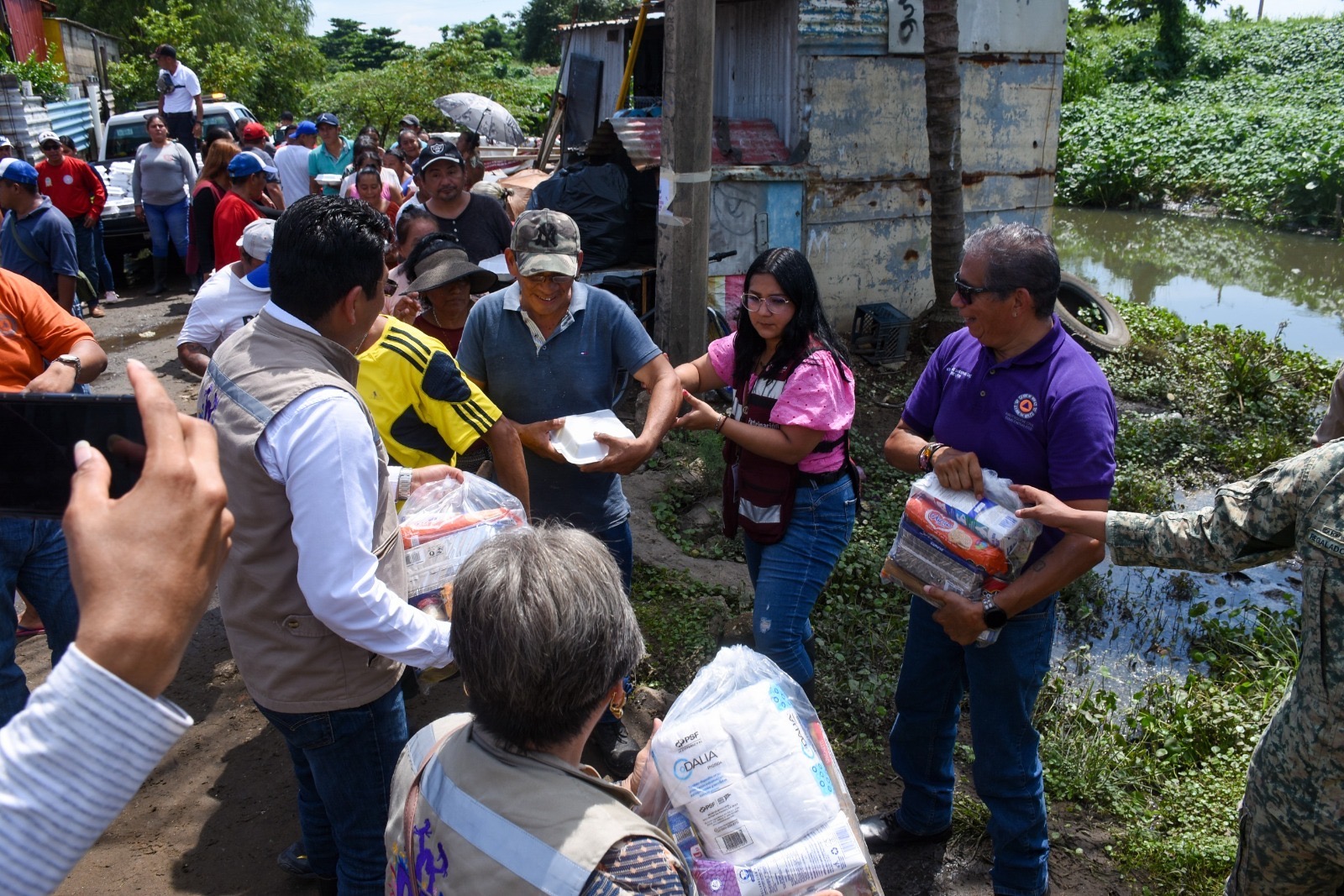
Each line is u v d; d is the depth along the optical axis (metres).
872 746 3.95
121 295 10.96
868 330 8.68
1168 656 4.96
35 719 0.89
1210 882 3.31
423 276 3.95
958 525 2.74
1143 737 4.05
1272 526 2.31
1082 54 30.25
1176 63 30.36
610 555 1.55
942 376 3.06
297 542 2.13
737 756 1.79
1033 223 9.84
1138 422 7.72
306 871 3.12
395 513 2.44
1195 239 17.62
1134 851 3.43
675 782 1.79
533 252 3.31
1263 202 19.08
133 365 1.03
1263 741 2.38
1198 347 9.38
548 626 1.37
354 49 70.81
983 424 2.85
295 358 2.21
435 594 2.58
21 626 4.49
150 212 10.70
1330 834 2.21
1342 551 2.11
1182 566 2.46
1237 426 7.97
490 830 1.34
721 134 8.18
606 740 3.72
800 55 8.02
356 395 2.23
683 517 5.92
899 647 4.59
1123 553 2.52
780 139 8.39
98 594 0.93
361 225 2.22
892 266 8.95
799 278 3.32
